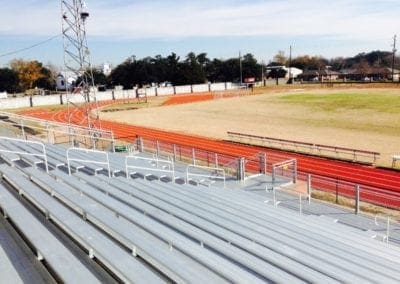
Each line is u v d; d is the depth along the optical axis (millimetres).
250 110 57719
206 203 11195
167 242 6973
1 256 6227
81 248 6684
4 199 8625
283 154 29328
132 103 78000
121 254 6012
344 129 38688
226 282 5543
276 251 7684
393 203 17703
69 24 31125
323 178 20438
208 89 111938
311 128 40312
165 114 57500
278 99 71312
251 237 8453
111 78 134125
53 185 9617
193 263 6031
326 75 135125
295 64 182375
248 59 141000
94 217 7680
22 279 5652
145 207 9625
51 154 15586
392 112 47906
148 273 5488
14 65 133250
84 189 10078
